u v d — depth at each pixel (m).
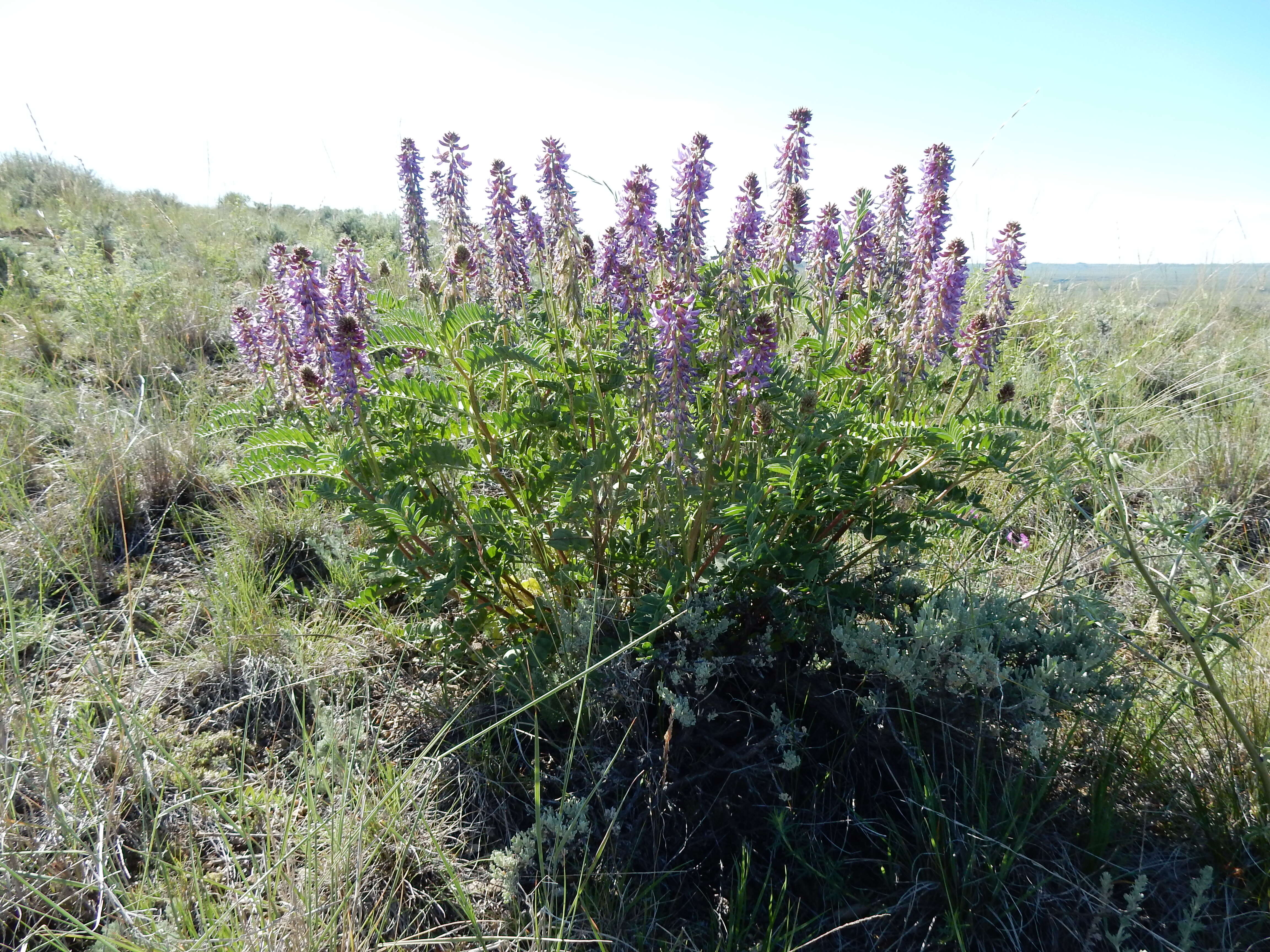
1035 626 3.32
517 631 3.78
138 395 6.23
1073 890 2.73
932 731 3.10
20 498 4.75
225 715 3.54
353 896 2.55
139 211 13.23
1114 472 2.98
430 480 3.44
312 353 3.19
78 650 3.83
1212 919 2.67
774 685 3.34
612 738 3.23
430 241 4.19
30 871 2.67
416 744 3.42
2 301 7.73
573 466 3.33
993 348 3.48
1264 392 6.25
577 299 3.37
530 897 2.70
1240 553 4.73
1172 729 3.26
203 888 2.72
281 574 4.57
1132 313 8.29
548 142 3.29
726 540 3.47
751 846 3.01
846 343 3.72
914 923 2.75
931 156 3.33
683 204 3.12
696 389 3.25
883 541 3.47
